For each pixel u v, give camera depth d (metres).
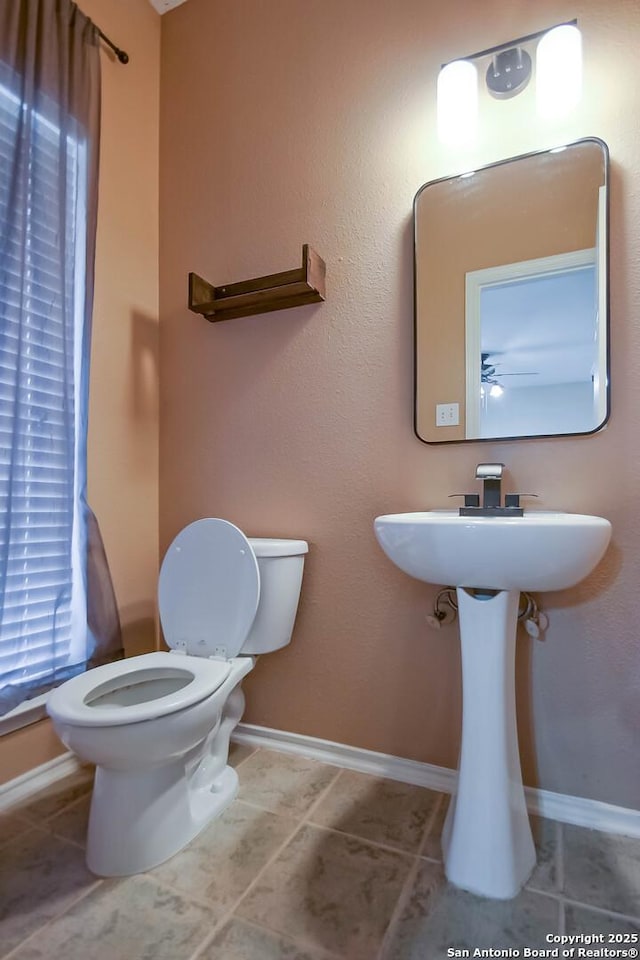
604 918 0.99
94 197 1.61
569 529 0.96
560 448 1.34
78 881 1.09
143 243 1.90
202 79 1.91
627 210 1.28
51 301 1.47
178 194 1.94
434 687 1.47
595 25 1.33
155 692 1.36
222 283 1.84
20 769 1.42
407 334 1.53
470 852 1.08
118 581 1.78
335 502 1.62
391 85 1.58
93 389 1.69
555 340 1.36
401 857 1.16
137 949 0.92
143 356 1.89
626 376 1.27
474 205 1.45
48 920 0.99
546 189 1.37
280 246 1.74
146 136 1.92
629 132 1.29
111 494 1.75
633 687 1.26
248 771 1.54
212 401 1.85
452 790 1.42
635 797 1.25
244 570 1.44
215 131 1.87
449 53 1.50
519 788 1.14
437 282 1.49
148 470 1.91
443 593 1.46
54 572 1.47
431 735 1.47
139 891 1.06
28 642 1.42
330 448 1.64
